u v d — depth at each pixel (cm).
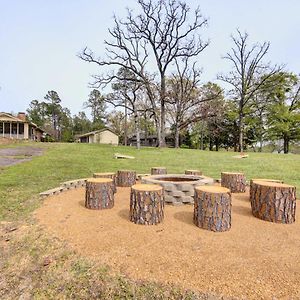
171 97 2064
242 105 2203
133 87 2130
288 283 215
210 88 2555
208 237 308
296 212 429
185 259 253
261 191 381
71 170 866
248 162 1166
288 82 2286
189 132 3122
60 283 241
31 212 405
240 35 2123
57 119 5191
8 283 252
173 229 332
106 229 331
